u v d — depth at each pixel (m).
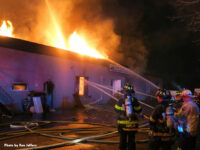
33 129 7.20
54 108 13.73
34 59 12.84
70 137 5.98
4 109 10.56
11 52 11.77
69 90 14.81
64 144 5.29
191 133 3.76
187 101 3.92
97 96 17.17
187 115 3.80
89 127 7.68
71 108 14.52
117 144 5.54
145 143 5.70
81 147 5.22
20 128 7.51
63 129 7.11
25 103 11.92
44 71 13.34
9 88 11.55
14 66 11.86
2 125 7.84
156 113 3.60
